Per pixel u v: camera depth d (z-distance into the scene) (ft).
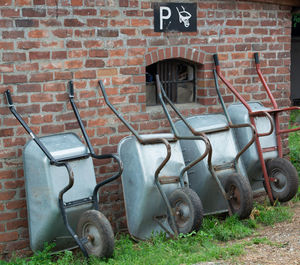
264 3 19.93
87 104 16.65
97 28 16.60
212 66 19.01
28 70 15.52
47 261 14.74
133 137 16.21
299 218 17.92
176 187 16.33
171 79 19.20
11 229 15.60
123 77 17.22
